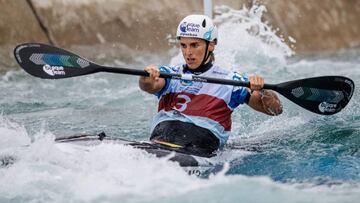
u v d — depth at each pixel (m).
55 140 18.12
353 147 19.59
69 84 30.39
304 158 18.56
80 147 17.44
